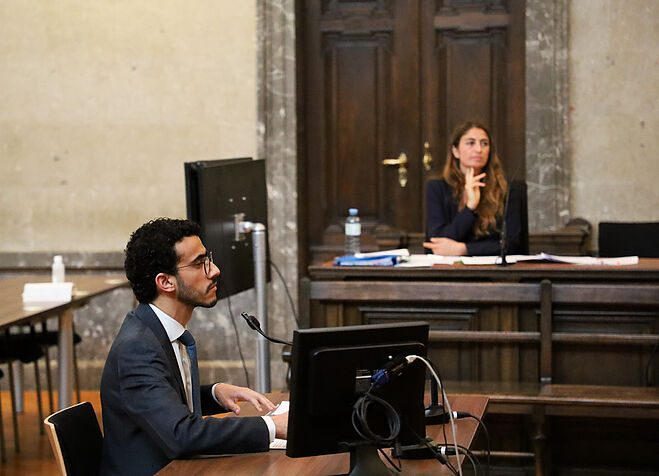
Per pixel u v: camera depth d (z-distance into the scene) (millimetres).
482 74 6352
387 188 6500
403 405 2225
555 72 6082
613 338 4094
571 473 4289
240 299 6367
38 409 5641
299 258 6363
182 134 6398
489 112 6359
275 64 6258
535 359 4270
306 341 2102
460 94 6387
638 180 6102
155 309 2582
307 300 4348
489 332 4203
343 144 6520
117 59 6418
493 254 4750
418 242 6246
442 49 6398
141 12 6387
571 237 5812
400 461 2297
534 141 6121
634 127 6086
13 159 6527
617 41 6074
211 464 2332
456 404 2895
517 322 4285
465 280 4371
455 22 6359
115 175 6469
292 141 6277
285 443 2516
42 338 5371
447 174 4949
